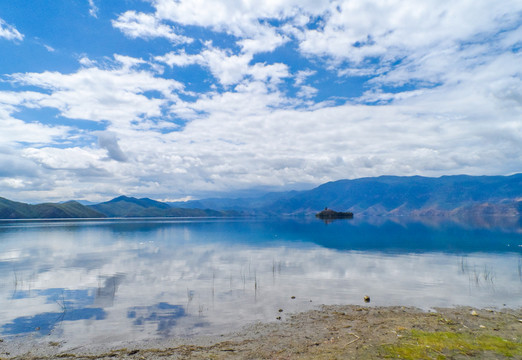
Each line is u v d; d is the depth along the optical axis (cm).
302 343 1455
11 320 1856
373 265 3731
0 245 6562
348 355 1284
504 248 5441
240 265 3812
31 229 12669
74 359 1341
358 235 8944
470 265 3672
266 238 8144
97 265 3919
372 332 1555
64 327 1738
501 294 2364
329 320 1795
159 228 13750
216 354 1362
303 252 5106
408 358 1230
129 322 1808
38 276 3209
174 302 2211
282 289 2569
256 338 1546
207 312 1981
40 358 1359
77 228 13562
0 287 2712
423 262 3931
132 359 1332
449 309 1989
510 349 1307
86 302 2223
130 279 3017
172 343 1509
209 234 9856
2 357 1377
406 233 9569
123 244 6712
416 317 1803
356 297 2309
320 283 2783
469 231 10094
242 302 2195
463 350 1300
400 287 2612
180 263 4022
